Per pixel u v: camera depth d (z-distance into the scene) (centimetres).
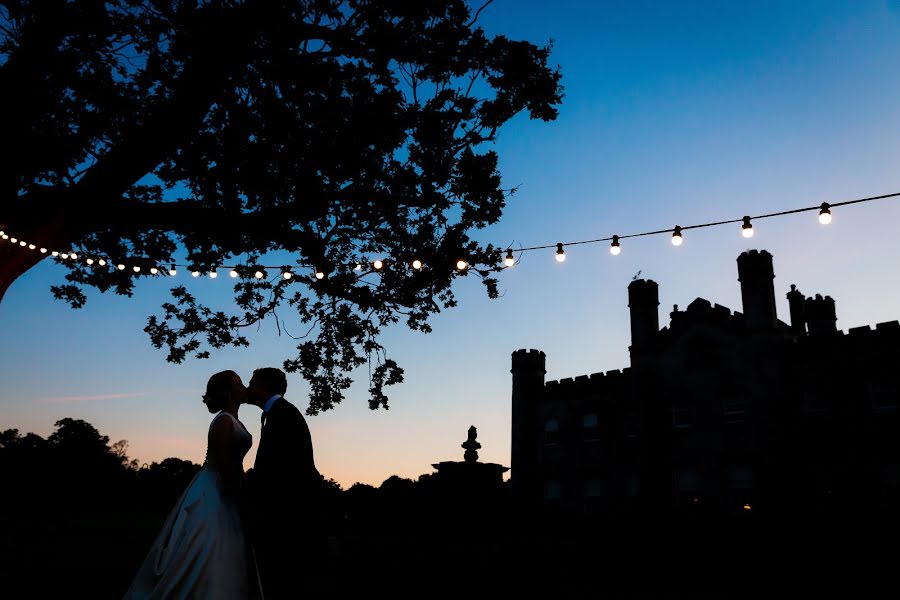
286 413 545
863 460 2792
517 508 3250
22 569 1116
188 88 809
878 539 2066
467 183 1007
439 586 1110
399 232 1107
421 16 957
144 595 462
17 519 4500
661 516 3234
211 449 509
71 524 3800
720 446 3219
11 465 8681
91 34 800
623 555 1791
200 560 464
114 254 1078
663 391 3534
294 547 505
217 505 490
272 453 524
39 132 803
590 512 3628
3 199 749
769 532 2406
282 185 966
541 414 4097
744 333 3297
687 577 1563
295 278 1196
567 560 1652
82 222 809
